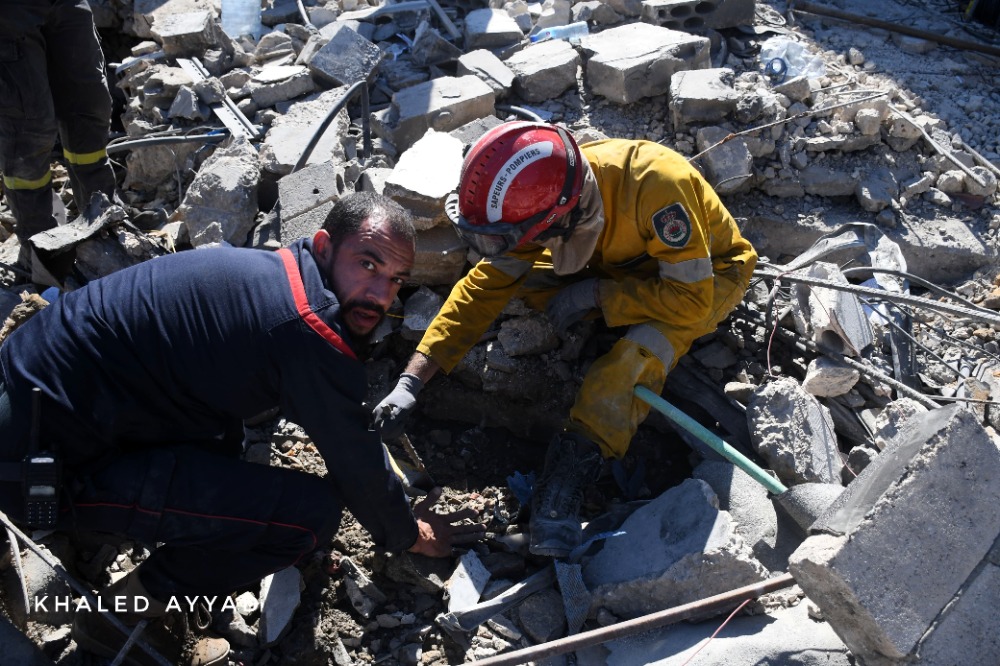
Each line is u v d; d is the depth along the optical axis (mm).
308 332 2521
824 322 3783
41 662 2568
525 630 3020
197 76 4922
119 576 3107
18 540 2992
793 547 3191
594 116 4758
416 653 3014
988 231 4656
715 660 2705
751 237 4613
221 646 2902
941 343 4215
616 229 3238
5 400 2521
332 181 4031
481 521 3449
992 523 2561
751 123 4559
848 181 4645
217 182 4070
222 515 2648
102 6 5566
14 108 3760
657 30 5000
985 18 6160
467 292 3373
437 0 5727
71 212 4648
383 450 2797
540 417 3789
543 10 5645
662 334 3293
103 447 2611
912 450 2514
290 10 5645
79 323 2578
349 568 3166
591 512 3484
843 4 6301
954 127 5105
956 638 2498
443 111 4547
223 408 2672
